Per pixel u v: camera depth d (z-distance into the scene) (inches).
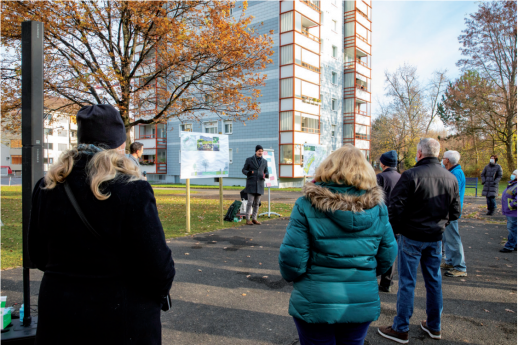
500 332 120.7
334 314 69.7
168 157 1337.4
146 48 465.1
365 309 71.4
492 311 138.4
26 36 93.0
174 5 460.4
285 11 945.5
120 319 49.5
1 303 94.3
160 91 492.4
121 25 446.3
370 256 74.5
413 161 1476.4
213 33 428.1
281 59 958.4
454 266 184.9
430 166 115.5
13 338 88.4
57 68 431.8
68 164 51.6
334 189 73.4
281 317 129.8
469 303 146.5
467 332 120.8
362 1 1264.8
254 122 1036.5
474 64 1048.2
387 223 77.6
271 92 992.2
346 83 1235.2
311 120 1017.5
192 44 424.8
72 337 48.0
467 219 377.1
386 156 165.8
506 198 233.1
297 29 968.9
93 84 411.8
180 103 494.0
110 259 49.8
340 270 72.5
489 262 208.1
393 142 1504.7
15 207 420.5
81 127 57.1
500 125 1088.2
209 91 494.0
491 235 287.7
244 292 154.6
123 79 415.8
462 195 191.2
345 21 1236.5
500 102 1039.0
